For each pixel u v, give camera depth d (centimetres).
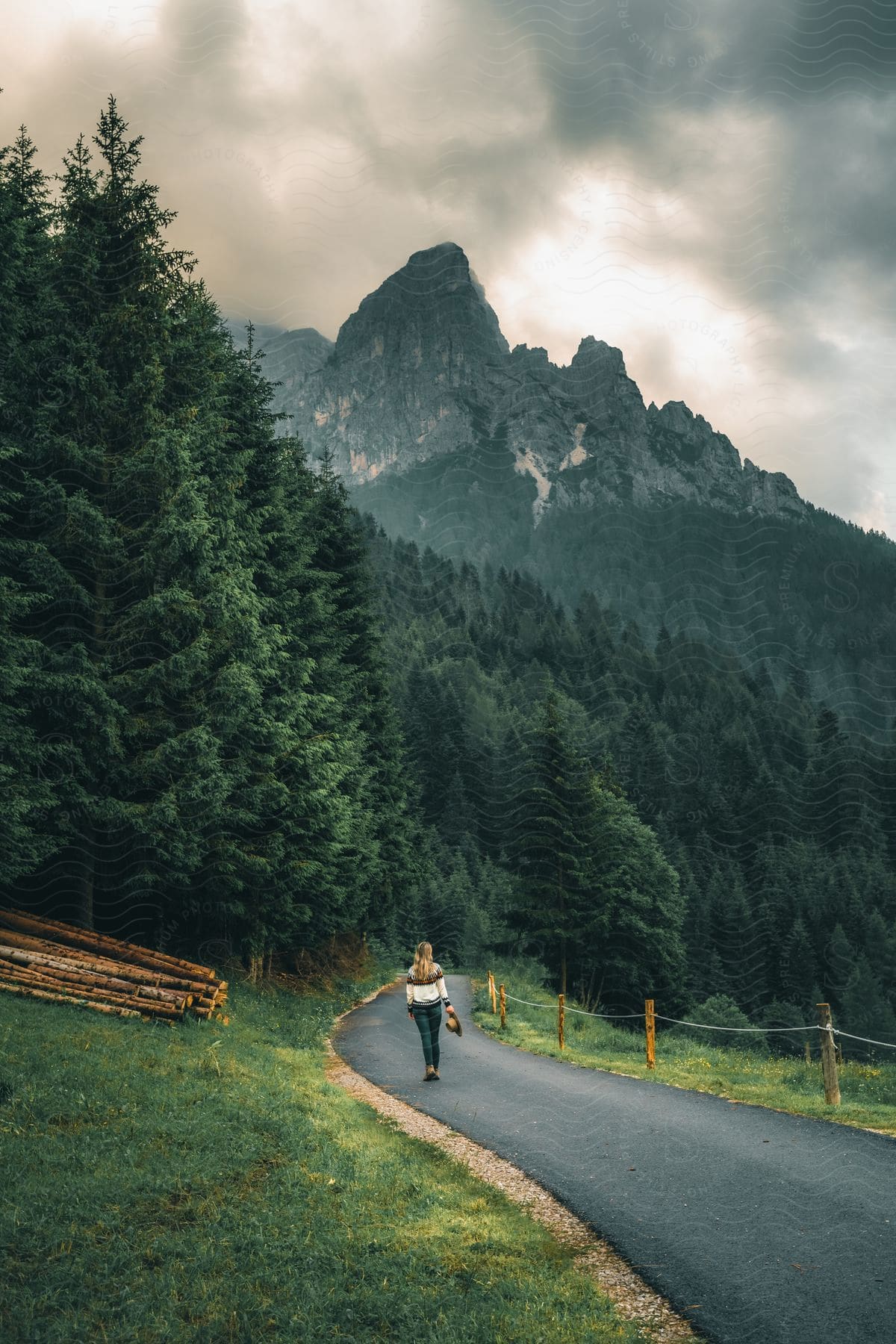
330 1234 554
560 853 4094
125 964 1444
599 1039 1958
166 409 1894
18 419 1677
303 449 2798
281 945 2333
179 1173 640
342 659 3494
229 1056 1172
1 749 1445
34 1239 498
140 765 1598
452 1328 434
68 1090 798
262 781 1912
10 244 1638
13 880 1574
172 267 1908
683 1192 635
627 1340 416
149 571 1683
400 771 3984
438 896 7775
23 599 1483
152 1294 453
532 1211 624
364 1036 1844
